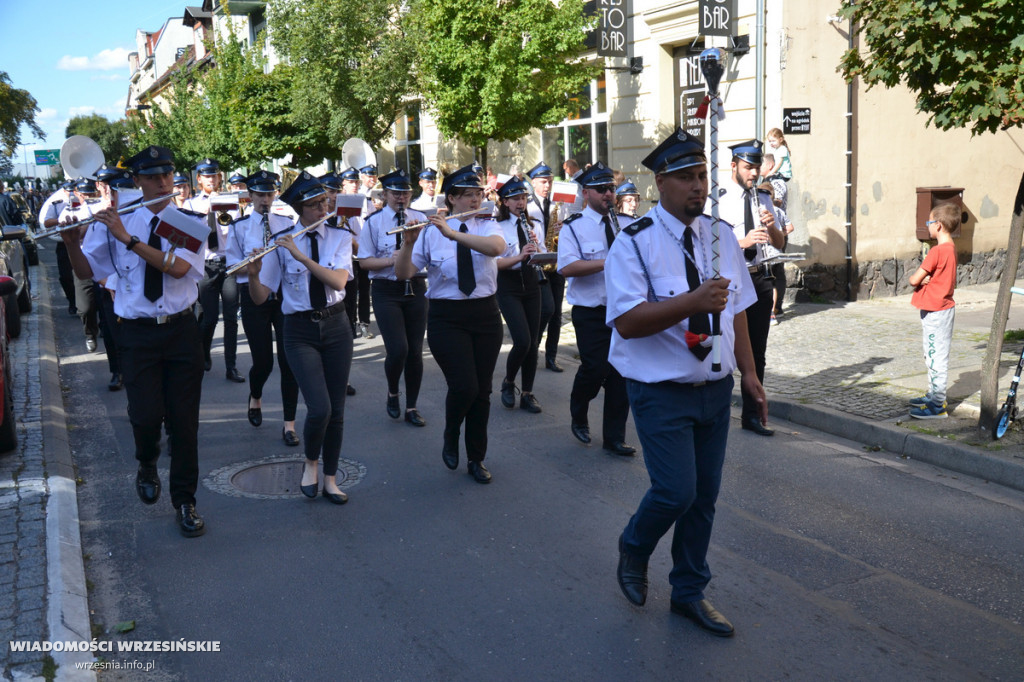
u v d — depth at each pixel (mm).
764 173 10797
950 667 3467
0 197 14109
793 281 12023
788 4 11453
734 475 5746
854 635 3717
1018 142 13711
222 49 23797
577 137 15828
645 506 3674
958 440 5949
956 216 6293
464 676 3475
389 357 7059
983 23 5996
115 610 4098
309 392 5270
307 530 4969
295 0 14781
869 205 12422
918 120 12664
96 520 5188
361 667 3557
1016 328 9883
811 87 11781
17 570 4258
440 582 4285
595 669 3494
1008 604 3967
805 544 4641
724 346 3600
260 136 19719
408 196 7113
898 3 6180
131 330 4801
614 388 6156
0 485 5523
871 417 6578
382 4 14531
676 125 13727
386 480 5801
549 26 12109
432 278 5582
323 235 5379
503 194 7090
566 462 6117
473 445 5703
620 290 3475
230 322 8742
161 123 29328
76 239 4746
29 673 3361
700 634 3750
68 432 7086
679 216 3541
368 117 15547
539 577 4316
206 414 7570
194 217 4723
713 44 12359
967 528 4824
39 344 10539
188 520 4898
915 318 10711
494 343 5633
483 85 12656
